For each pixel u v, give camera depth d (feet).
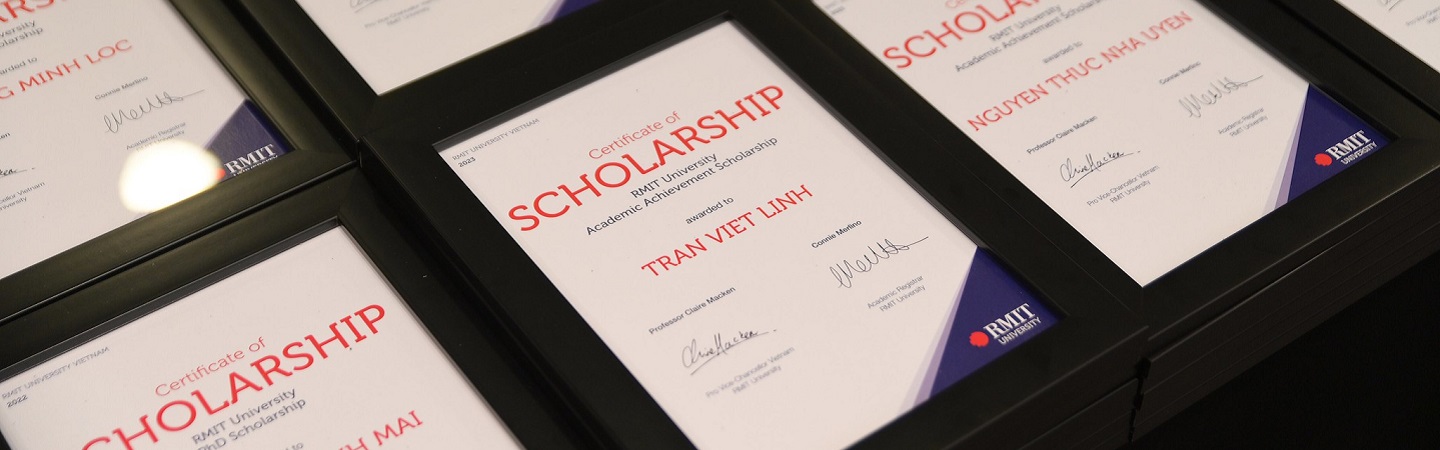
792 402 3.95
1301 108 4.41
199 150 4.27
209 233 4.15
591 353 3.97
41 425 3.93
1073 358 4.00
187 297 4.09
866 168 4.28
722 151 4.30
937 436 3.92
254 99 4.35
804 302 4.07
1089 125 4.36
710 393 3.95
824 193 4.23
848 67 4.42
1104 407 4.17
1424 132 4.34
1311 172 4.29
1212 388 4.41
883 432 3.91
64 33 4.44
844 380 3.98
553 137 4.30
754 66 4.45
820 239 4.16
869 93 4.37
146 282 4.07
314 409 3.96
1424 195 4.35
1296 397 4.64
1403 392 4.65
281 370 4.00
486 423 3.98
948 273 4.12
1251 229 4.19
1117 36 4.52
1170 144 4.33
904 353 4.01
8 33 4.43
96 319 4.02
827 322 4.05
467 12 4.52
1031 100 4.40
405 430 3.94
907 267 4.13
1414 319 4.75
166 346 4.02
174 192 4.20
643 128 4.33
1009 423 3.98
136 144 4.27
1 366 3.97
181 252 4.11
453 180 4.18
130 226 4.14
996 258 4.14
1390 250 4.44
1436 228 4.51
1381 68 4.44
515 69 4.38
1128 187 4.26
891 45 4.50
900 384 3.98
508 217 4.17
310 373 4.00
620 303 4.06
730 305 4.06
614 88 4.40
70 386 3.97
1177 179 4.28
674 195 4.22
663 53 4.46
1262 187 4.27
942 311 4.07
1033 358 4.00
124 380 3.98
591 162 4.26
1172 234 4.20
